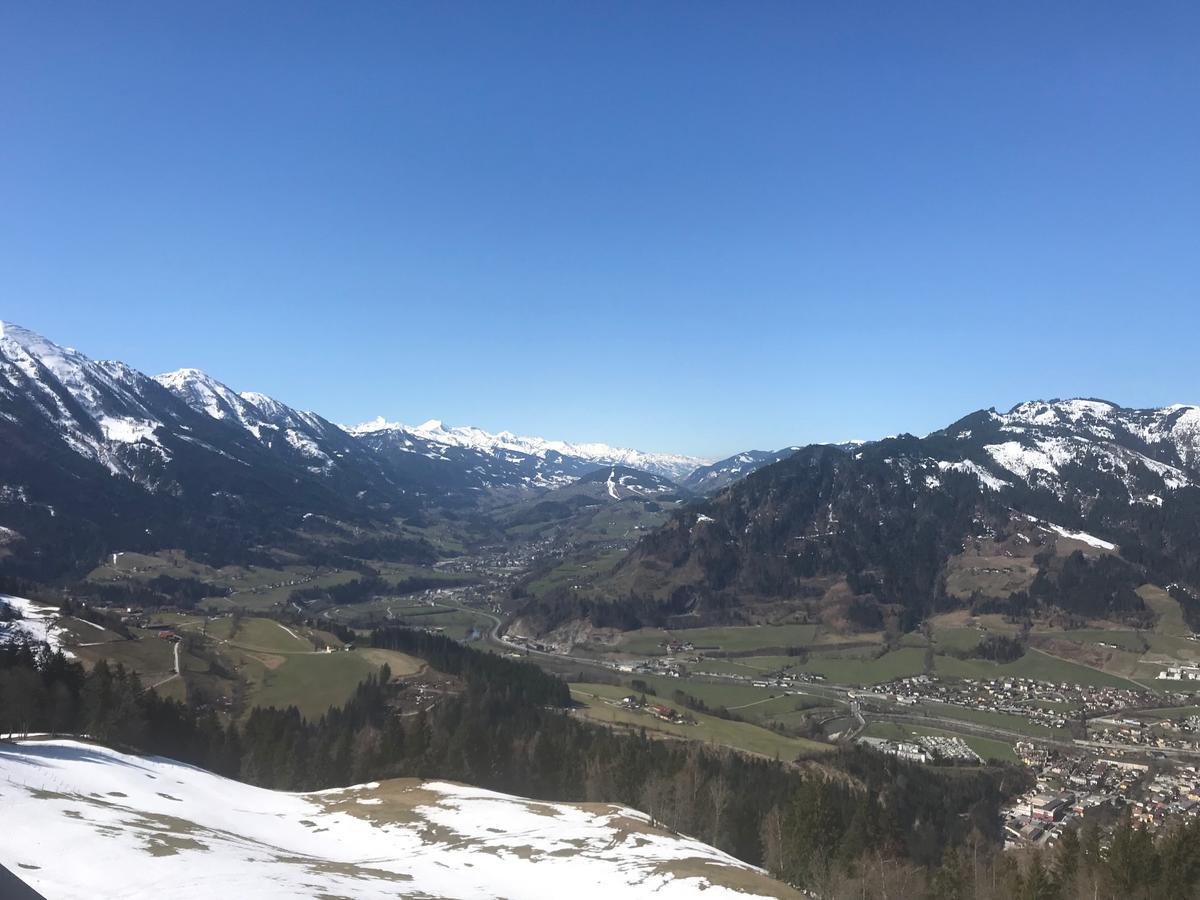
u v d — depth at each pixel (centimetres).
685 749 12344
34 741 8269
